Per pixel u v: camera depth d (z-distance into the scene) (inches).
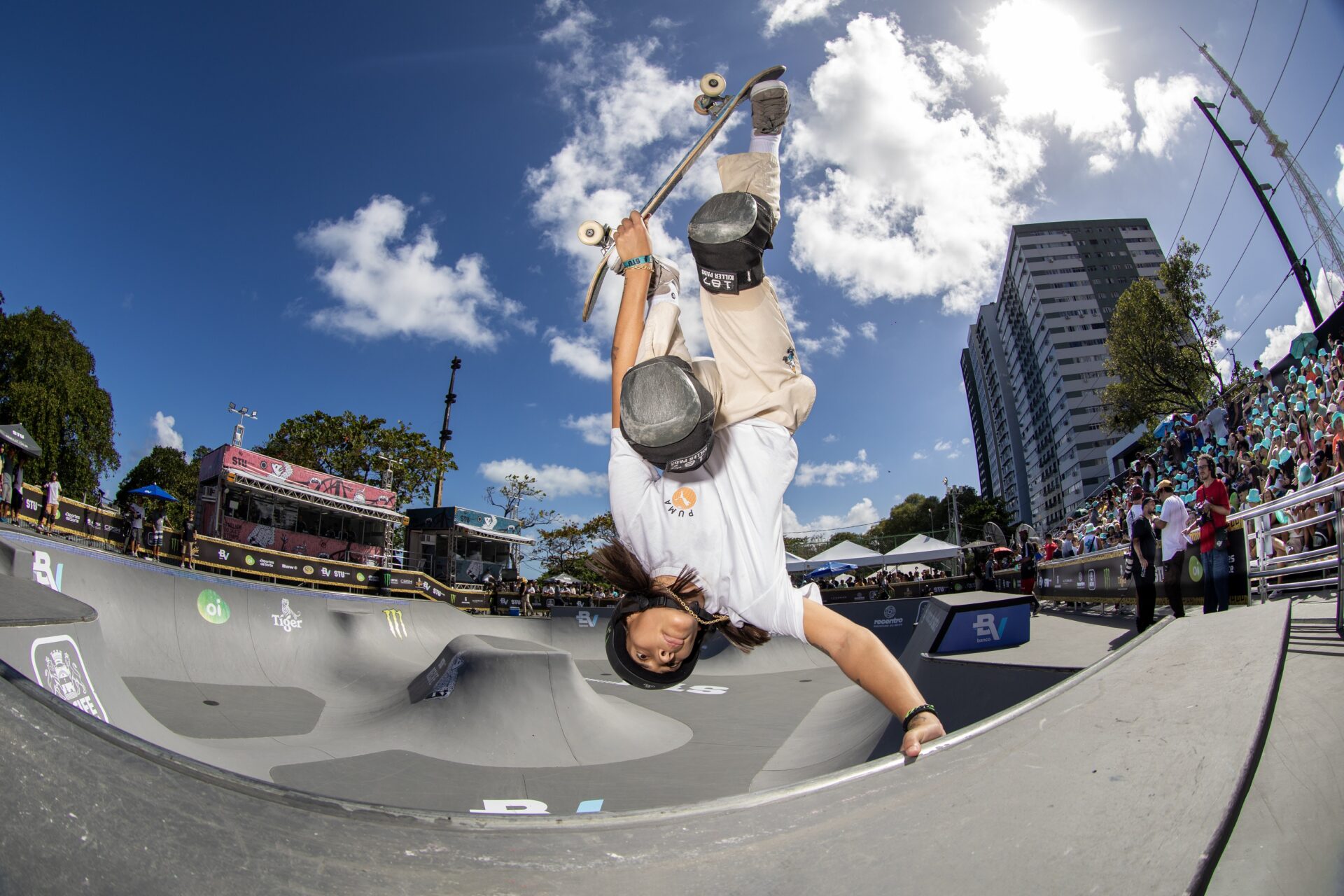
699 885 39.5
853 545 1168.2
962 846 40.7
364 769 314.5
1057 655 291.6
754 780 319.0
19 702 38.8
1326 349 516.4
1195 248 1139.9
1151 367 1198.3
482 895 38.2
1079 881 36.0
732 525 77.3
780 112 85.9
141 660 428.8
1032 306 4911.4
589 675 668.1
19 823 34.7
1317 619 166.9
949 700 253.0
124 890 34.7
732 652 708.0
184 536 737.6
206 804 40.3
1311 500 275.1
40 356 1000.2
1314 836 44.4
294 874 37.9
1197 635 85.2
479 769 331.0
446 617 736.3
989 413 6702.8
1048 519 5039.4
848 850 42.1
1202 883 34.5
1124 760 48.4
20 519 597.3
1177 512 298.7
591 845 43.6
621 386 79.2
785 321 85.0
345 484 995.3
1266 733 50.2
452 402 1428.4
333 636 575.8
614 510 80.5
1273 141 795.4
